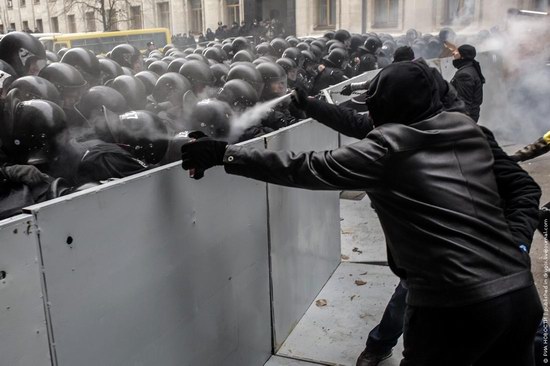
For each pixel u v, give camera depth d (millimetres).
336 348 3205
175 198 2150
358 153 1742
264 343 3047
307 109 2779
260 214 2885
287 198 3213
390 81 1798
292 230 3312
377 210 1873
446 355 1765
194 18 33125
